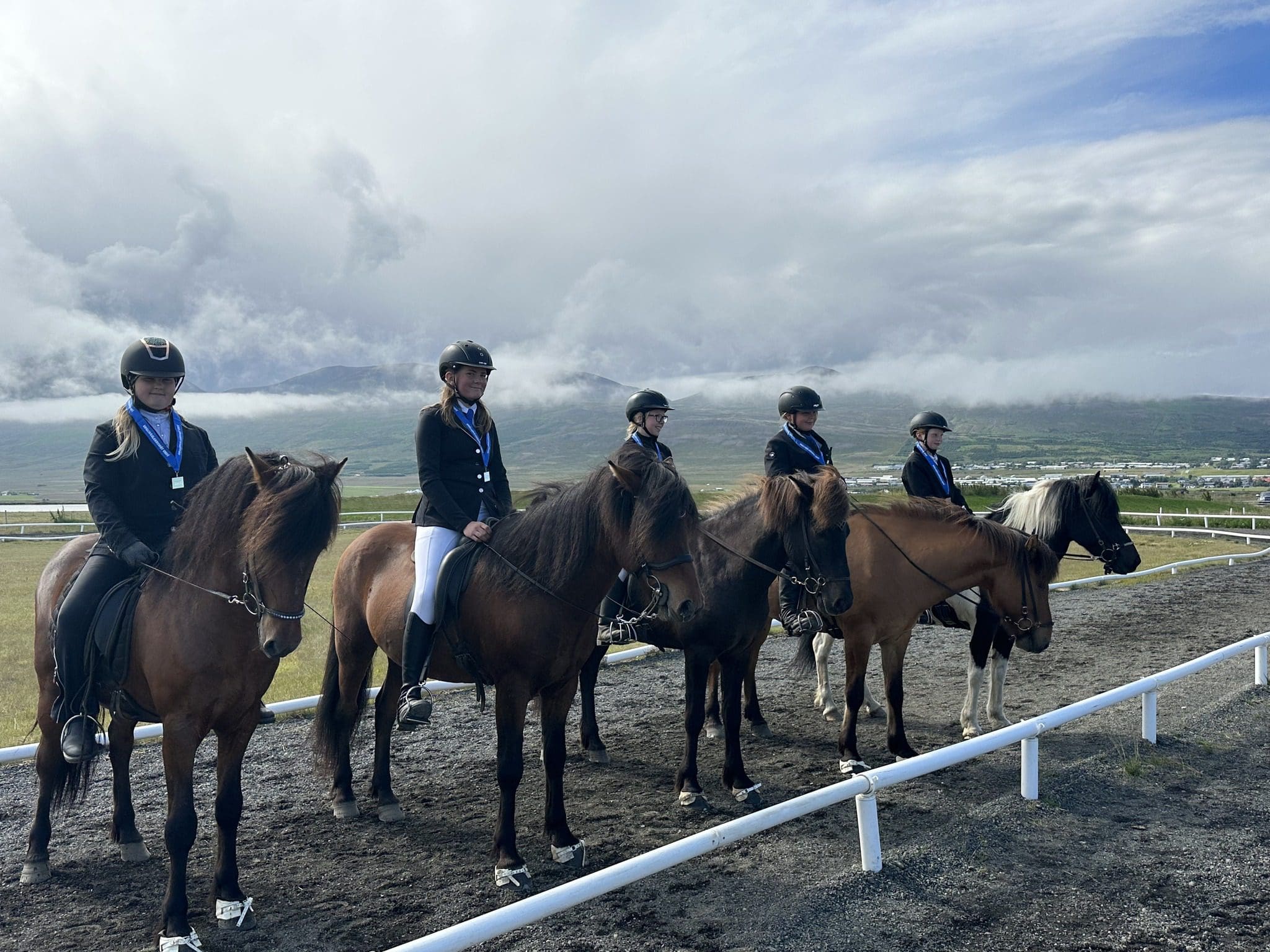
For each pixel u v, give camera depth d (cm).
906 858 502
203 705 438
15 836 565
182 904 418
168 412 514
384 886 483
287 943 421
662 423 712
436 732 812
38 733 807
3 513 4850
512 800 498
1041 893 461
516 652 503
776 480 622
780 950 405
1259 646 918
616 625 638
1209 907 444
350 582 612
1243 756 702
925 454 859
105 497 479
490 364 564
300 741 782
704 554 638
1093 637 1285
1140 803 595
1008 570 717
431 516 549
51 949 419
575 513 504
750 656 778
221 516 445
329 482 448
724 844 427
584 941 415
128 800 526
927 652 1218
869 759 725
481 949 409
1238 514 3691
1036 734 597
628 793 641
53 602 500
